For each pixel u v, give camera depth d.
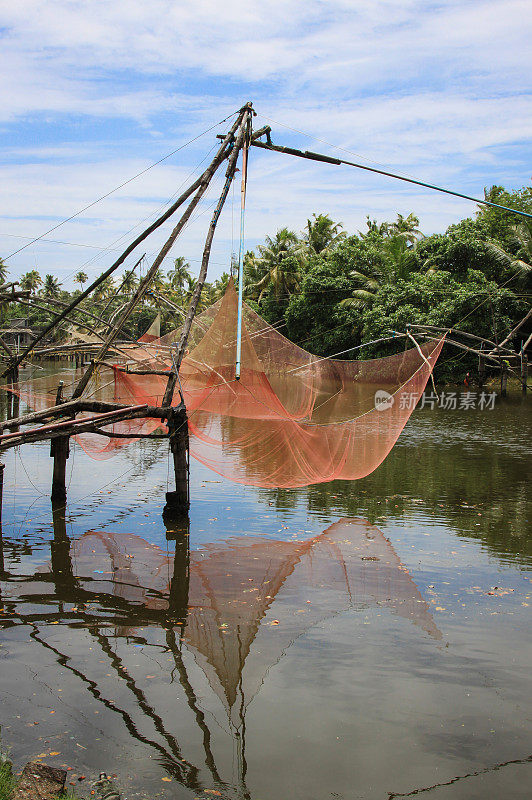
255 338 16.27
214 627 6.09
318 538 8.97
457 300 28.97
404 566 7.80
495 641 5.79
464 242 31.88
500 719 4.58
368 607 6.55
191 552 8.38
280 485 10.89
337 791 3.83
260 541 8.86
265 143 10.00
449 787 3.89
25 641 5.78
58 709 4.67
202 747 4.25
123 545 8.68
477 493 11.65
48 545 8.68
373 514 10.24
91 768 4.01
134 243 10.06
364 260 37.97
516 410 25.88
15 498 11.32
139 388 14.43
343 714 4.63
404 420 10.34
